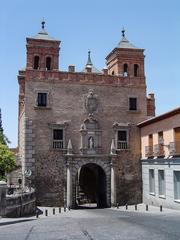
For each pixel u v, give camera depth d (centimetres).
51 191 3972
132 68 4562
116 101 4334
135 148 4319
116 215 2759
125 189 4209
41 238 1424
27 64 4222
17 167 4472
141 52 4612
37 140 4006
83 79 4253
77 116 4166
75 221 2177
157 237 1353
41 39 4341
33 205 3356
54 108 4109
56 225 1945
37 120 4041
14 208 2777
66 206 3969
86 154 4112
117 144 4247
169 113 3484
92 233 1512
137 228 1652
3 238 1484
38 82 4112
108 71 5019
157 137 3853
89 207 4297
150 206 3866
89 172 5291
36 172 3953
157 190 3794
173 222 1930
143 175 4234
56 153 4041
